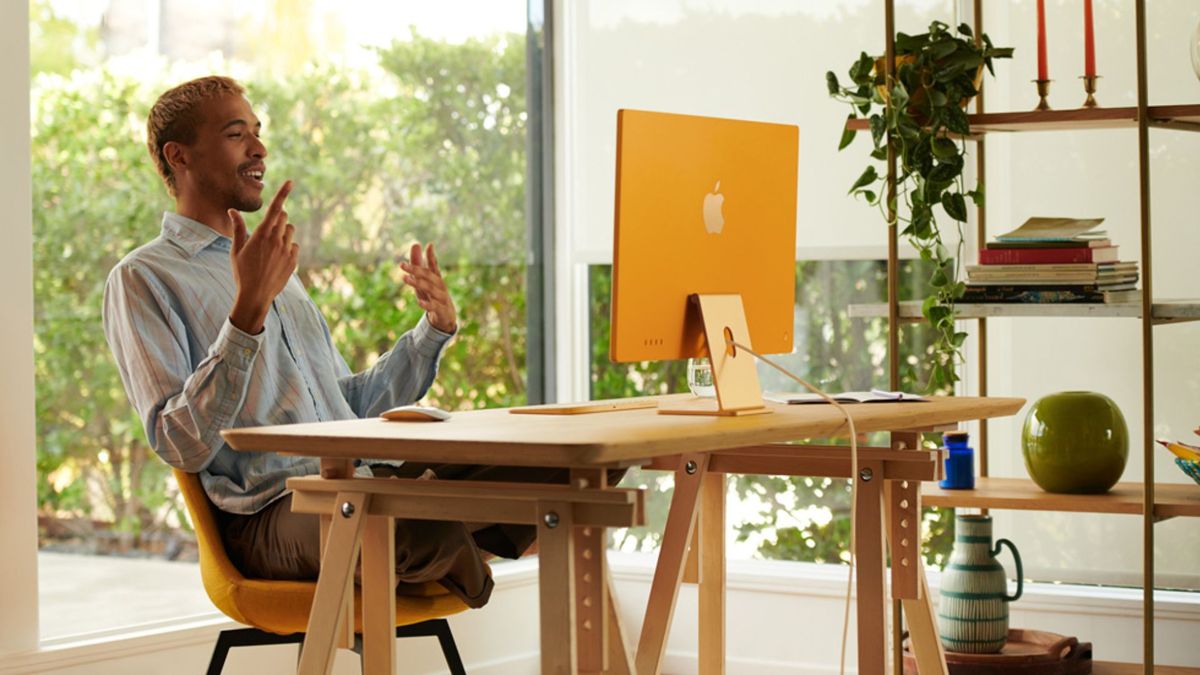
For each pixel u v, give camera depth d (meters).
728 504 4.20
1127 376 3.68
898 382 3.34
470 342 4.21
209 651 3.34
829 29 4.01
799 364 4.12
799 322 4.12
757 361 4.17
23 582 3.00
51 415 3.33
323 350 2.99
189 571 3.55
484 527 2.62
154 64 3.55
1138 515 3.37
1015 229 3.63
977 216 3.76
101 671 3.13
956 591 3.30
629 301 2.21
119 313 2.68
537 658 4.07
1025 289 3.20
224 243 2.89
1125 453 3.24
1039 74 3.30
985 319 3.60
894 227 3.33
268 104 3.79
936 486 3.37
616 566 4.18
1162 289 3.63
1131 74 3.67
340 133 3.95
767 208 2.47
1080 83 3.72
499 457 1.77
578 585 1.93
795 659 3.95
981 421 3.64
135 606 3.46
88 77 3.41
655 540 4.31
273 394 2.82
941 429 2.59
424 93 4.14
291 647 3.46
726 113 4.14
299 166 3.86
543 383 4.39
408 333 3.06
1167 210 3.62
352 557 2.03
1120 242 3.69
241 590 2.54
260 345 2.63
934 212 3.92
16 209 2.99
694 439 1.88
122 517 3.45
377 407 3.05
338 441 1.89
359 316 4.00
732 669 4.03
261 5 3.77
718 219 2.36
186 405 2.54
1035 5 3.76
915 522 2.56
